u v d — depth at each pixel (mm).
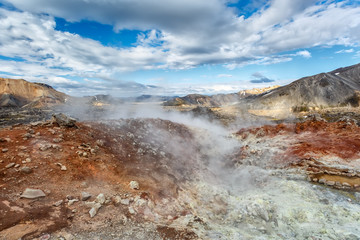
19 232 7242
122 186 12383
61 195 9953
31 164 11344
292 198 15352
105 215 9492
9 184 9602
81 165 12742
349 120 34219
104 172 13070
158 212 11188
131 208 10445
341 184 17328
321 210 13430
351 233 10773
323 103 173375
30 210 8422
